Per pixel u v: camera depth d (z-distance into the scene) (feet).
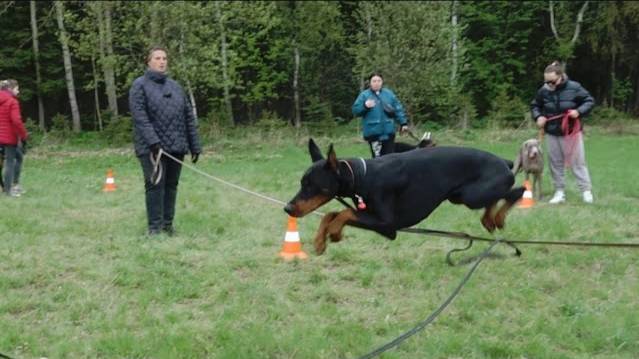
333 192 16.90
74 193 38.93
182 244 24.89
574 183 40.50
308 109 87.76
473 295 19.21
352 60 95.86
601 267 22.16
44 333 16.76
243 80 93.61
